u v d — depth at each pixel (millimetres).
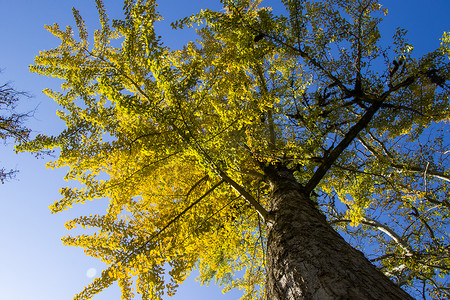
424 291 3943
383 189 3967
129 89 3242
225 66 3137
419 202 4281
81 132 2982
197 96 2977
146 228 3438
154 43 2357
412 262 3779
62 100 3051
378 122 3584
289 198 2848
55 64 3119
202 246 4562
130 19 2621
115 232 3199
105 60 3238
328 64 3422
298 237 2010
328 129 3383
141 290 3092
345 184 3846
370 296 1238
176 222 3547
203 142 2822
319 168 3021
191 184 4473
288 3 2951
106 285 3080
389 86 3146
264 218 2717
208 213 3924
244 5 2877
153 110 2518
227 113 2926
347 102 3242
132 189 3539
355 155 4215
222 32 2939
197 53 3736
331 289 1316
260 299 4988
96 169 3322
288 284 1551
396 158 4176
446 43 2807
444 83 3053
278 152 3564
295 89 3402
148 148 2863
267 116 4301
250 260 5145
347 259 1633
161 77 2404
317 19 3453
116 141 3100
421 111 3449
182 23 2807
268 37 2924
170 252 3246
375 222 5293
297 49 2973
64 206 2990
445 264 3814
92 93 3008
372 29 3229
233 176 3449
